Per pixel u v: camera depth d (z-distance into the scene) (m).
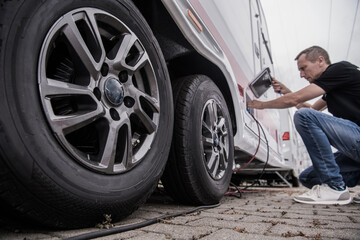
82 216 1.02
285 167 5.30
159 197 2.46
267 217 1.43
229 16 2.53
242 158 3.61
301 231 1.10
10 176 0.81
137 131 1.42
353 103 2.31
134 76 1.40
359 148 2.22
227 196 2.85
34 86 0.90
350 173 2.53
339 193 2.13
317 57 2.56
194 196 1.76
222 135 2.09
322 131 2.24
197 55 1.93
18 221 0.96
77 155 1.00
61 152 0.96
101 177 1.08
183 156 1.66
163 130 1.46
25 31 0.88
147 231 1.08
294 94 2.39
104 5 1.17
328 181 2.18
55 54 1.12
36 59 0.91
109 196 1.08
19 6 0.88
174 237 0.99
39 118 0.90
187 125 1.69
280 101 2.46
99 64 1.11
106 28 1.24
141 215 1.45
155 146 1.39
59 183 0.92
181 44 1.73
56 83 0.97
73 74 1.13
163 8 1.45
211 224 1.22
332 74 2.28
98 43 1.12
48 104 0.94
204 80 1.95
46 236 0.95
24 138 0.84
